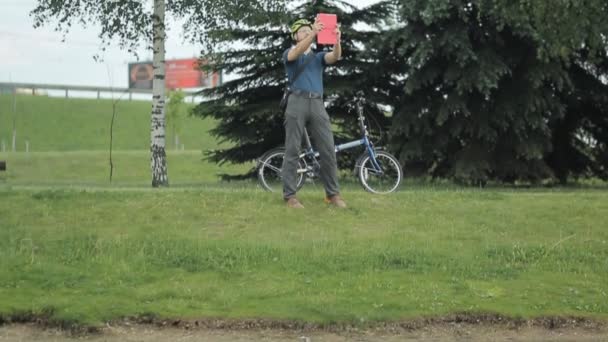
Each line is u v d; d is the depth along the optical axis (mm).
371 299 8398
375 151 14367
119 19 21219
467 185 24047
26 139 71312
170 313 8039
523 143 23844
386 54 25188
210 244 9938
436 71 23484
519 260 9867
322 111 11641
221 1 22250
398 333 7859
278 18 23094
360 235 10570
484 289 8789
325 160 11695
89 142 72500
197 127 79500
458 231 10945
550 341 7734
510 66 23375
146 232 10539
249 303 8289
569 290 8867
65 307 8109
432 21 22516
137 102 90375
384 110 26484
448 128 24266
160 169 21328
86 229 10609
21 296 8414
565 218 11734
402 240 10391
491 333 7922
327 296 8453
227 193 12172
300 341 7594
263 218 11102
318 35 11344
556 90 24688
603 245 10508
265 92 26906
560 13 18781
